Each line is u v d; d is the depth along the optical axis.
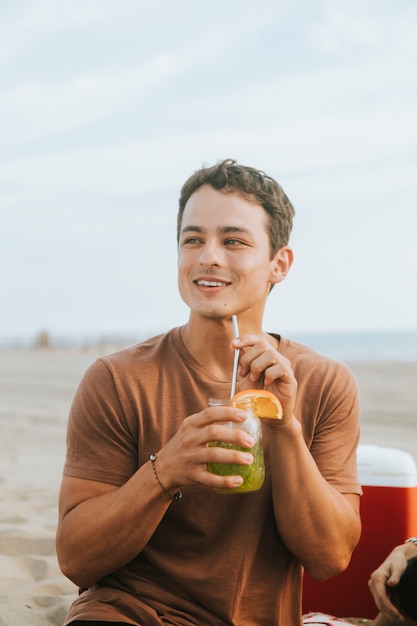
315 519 1.82
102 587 1.85
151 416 1.88
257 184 1.93
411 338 57.78
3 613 2.58
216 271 1.87
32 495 4.39
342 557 1.92
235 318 1.88
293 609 1.94
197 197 1.93
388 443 7.05
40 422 8.20
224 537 1.85
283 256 2.05
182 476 1.68
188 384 1.91
